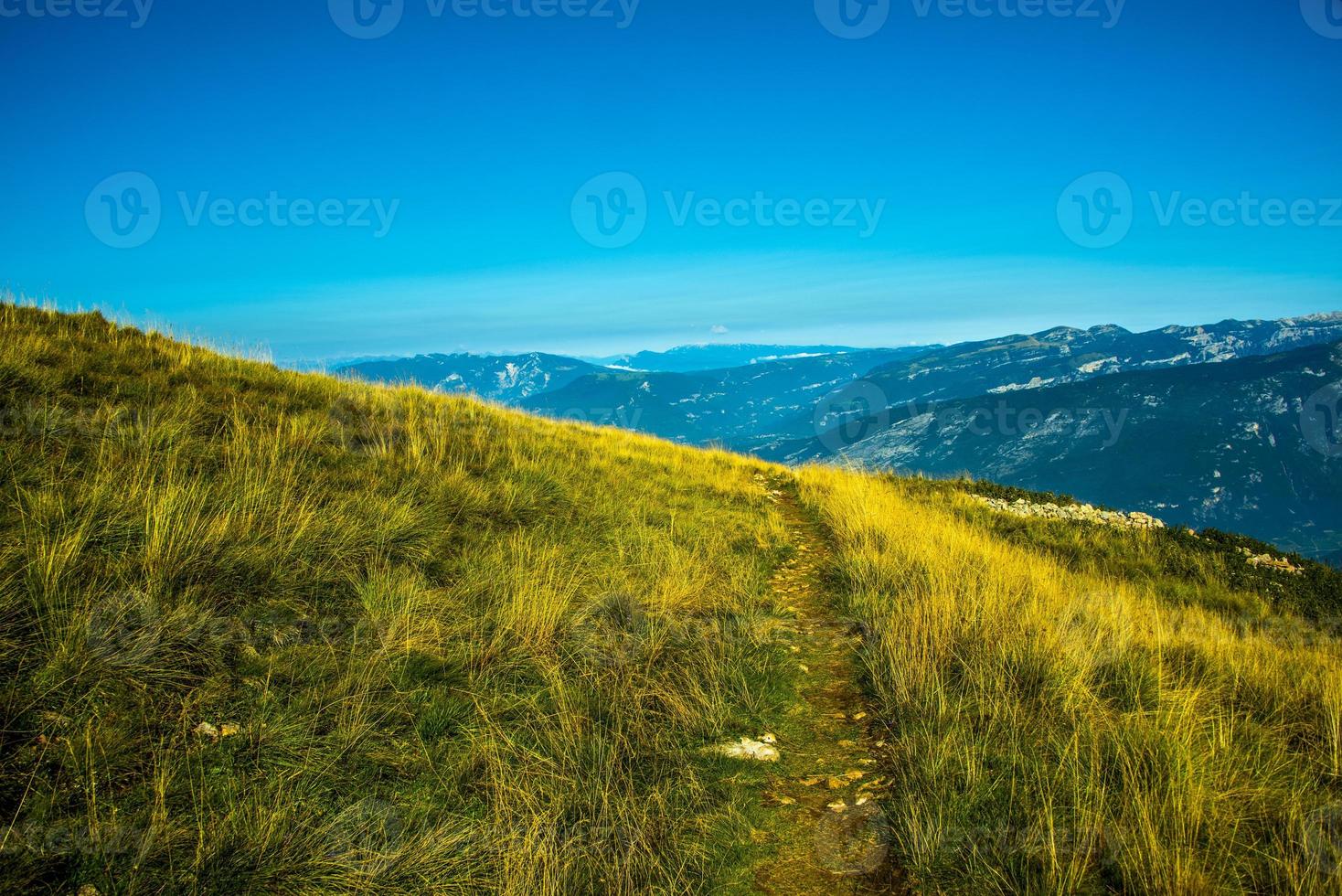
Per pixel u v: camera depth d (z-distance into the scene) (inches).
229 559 193.0
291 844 117.0
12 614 144.9
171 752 128.6
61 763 118.8
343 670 170.1
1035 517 624.4
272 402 373.7
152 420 268.1
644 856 126.7
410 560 242.4
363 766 141.1
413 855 119.3
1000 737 167.5
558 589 243.0
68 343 342.3
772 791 155.9
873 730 184.9
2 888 98.0
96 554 177.8
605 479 459.8
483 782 142.4
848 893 122.6
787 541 414.9
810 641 255.4
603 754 156.6
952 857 127.1
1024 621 243.1
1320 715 198.8
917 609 249.8
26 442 226.8
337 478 291.9
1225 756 159.6
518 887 114.0
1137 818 131.5
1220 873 120.4
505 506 328.8
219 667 156.8
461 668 186.1
